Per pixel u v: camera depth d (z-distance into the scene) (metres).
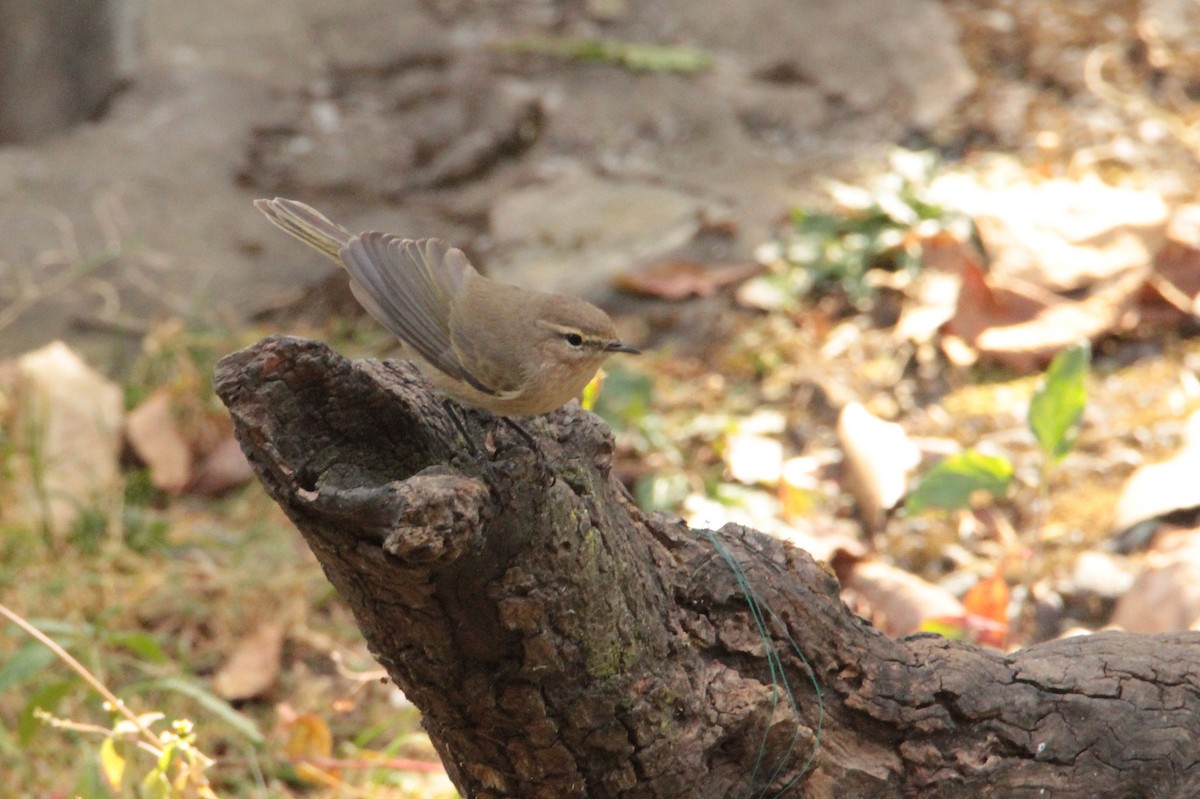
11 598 10.70
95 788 8.05
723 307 13.47
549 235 14.54
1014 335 12.29
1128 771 6.91
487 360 7.19
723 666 6.71
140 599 10.76
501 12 18.39
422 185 15.52
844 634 6.85
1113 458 11.27
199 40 17.61
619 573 6.13
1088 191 13.56
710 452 11.84
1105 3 17.30
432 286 7.51
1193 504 10.33
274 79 17.06
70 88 16.22
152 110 16.50
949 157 15.07
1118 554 10.41
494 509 5.53
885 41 17.11
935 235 13.19
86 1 16.03
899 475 10.76
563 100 16.61
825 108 16.19
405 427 6.11
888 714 6.82
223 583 10.90
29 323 13.72
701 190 15.02
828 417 12.08
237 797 9.17
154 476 11.98
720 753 6.61
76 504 11.33
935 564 10.65
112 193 15.27
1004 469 9.23
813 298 13.40
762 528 10.64
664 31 17.83
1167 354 12.18
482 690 6.07
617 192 15.11
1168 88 15.80
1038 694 6.92
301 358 5.67
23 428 12.05
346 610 10.89
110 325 13.72
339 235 8.01
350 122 16.39
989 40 16.88
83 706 9.73
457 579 5.63
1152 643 7.21
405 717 9.80
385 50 17.59
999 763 6.85
